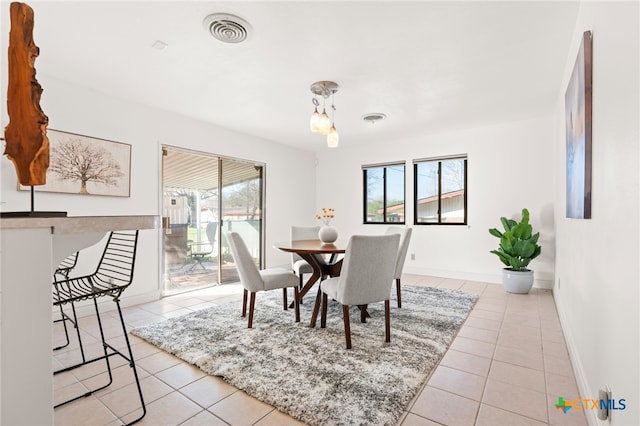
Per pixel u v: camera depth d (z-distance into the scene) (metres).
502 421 1.54
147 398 1.73
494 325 2.85
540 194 4.25
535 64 2.71
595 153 1.52
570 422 1.53
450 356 2.23
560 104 3.23
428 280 4.77
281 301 3.64
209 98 3.49
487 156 4.64
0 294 0.73
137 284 3.58
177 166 4.18
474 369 2.04
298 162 6.03
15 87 0.98
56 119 2.95
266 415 1.59
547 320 2.98
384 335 2.57
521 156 4.38
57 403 1.68
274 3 1.93
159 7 1.97
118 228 0.95
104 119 3.30
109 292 1.61
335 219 6.20
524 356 2.23
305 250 2.87
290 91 3.29
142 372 2.01
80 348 2.25
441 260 5.03
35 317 0.78
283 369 2.00
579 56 1.80
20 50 0.97
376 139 5.41
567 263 2.62
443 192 5.10
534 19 2.09
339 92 3.33
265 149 5.34
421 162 5.23
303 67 2.76
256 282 2.76
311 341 2.44
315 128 2.90
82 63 2.68
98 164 3.23
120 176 3.41
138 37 2.30
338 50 2.48
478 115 4.12
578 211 1.88
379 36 2.29
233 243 2.73
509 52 2.52
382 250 2.34
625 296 1.06
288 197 5.78
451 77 2.97
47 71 2.82
